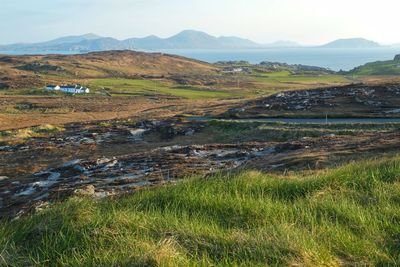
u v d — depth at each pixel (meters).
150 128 85.31
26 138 87.19
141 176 33.28
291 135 67.19
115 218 6.80
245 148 48.47
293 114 91.69
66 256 5.78
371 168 11.23
